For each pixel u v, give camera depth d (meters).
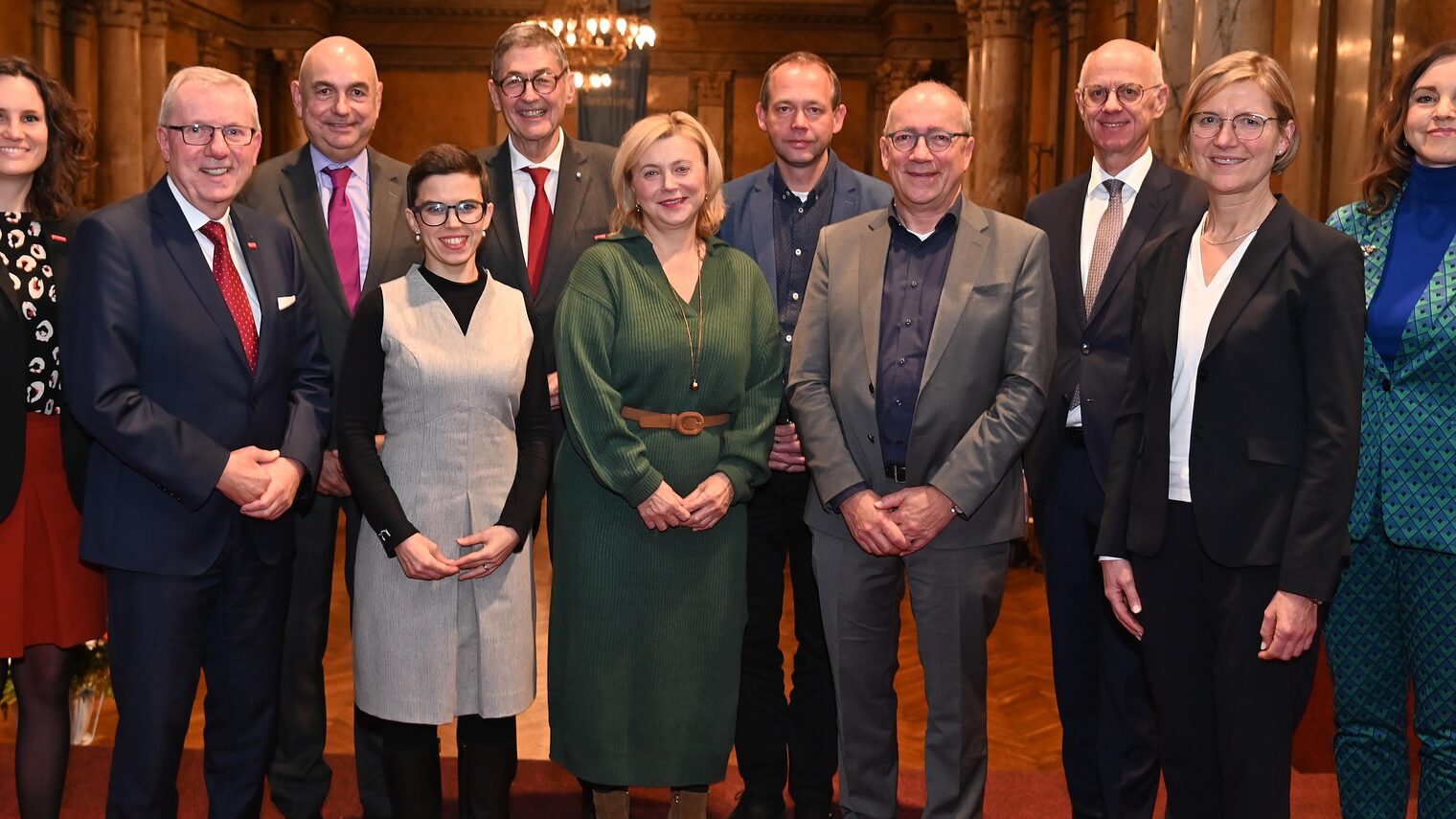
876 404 2.82
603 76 12.71
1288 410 2.30
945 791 2.82
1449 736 2.39
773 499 3.15
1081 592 2.97
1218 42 5.44
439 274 2.77
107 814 2.58
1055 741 5.26
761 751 3.17
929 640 2.82
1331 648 2.61
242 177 2.60
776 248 3.22
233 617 2.69
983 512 2.81
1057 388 2.95
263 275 2.70
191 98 2.52
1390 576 2.51
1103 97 3.00
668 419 2.79
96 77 12.25
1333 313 2.26
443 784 3.52
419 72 17.73
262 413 2.66
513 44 3.21
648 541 2.81
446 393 2.70
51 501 2.66
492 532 2.69
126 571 2.55
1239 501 2.31
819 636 3.14
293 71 16.08
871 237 2.90
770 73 3.20
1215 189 2.37
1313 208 5.31
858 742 2.88
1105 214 3.03
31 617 2.64
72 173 2.68
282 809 3.12
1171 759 2.48
